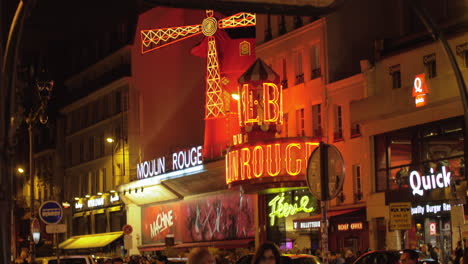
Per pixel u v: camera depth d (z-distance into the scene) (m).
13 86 12.17
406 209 23.05
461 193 26.78
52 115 82.19
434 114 33.84
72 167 78.69
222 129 54.50
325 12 10.26
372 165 37.62
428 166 34.12
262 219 48.19
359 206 39.84
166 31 62.00
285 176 40.94
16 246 79.81
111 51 71.62
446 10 40.03
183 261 30.33
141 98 66.62
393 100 35.75
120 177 68.12
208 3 10.22
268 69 43.31
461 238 23.58
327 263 13.68
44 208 26.09
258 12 10.32
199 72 68.25
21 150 88.56
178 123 67.50
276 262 8.11
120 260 23.55
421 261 23.48
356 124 40.62
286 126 46.72
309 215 43.78
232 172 43.34
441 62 34.34
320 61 43.84
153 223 62.94
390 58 37.47
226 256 38.94
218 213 53.53
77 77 79.56
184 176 55.06
